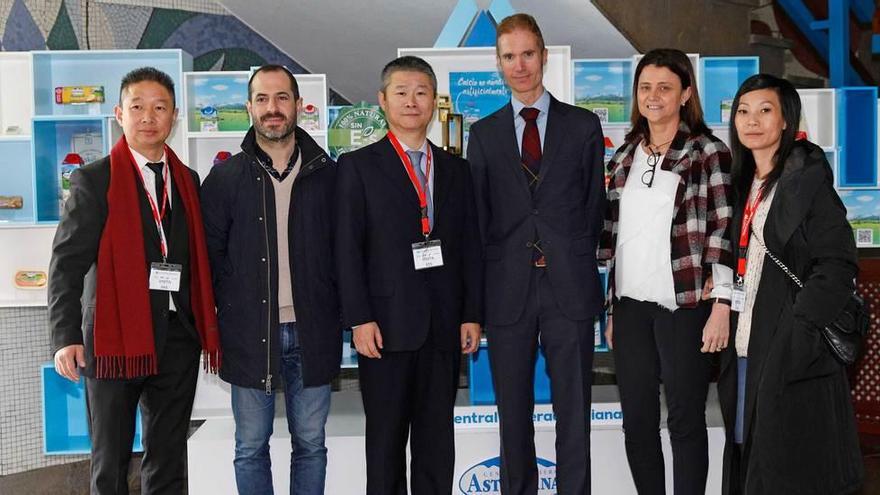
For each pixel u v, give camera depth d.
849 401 2.33
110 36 4.21
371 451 2.60
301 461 2.68
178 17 4.39
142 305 2.41
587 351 2.65
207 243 2.63
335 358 2.64
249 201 2.59
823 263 2.23
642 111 2.63
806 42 5.22
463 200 2.66
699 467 2.65
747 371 2.38
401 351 2.55
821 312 2.19
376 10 4.44
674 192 2.59
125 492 2.47
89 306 2.43
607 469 3.27
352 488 3.26
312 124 3.93
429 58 3.92
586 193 2.68
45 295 3.96
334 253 2.59
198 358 2.62
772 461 2.27
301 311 2.58
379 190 2.57
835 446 2.27
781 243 2.32
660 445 2.74
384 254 2.56
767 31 5.17
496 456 3.34
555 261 2.62
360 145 3.91
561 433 2.69
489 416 3.40
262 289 2.57
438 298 2.60
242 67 4.65
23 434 4.00
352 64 4.92
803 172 2.31
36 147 3.79
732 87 4.11
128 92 2.49
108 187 2.45
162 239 2.50
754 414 2.37
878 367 4.46
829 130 4.19
